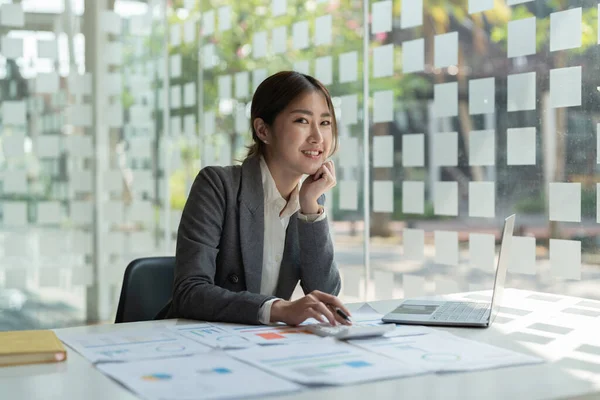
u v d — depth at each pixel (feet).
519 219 8.75
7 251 11.61
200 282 5.88
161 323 5.40
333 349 4.42
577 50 8.16
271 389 3.51
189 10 13.15
